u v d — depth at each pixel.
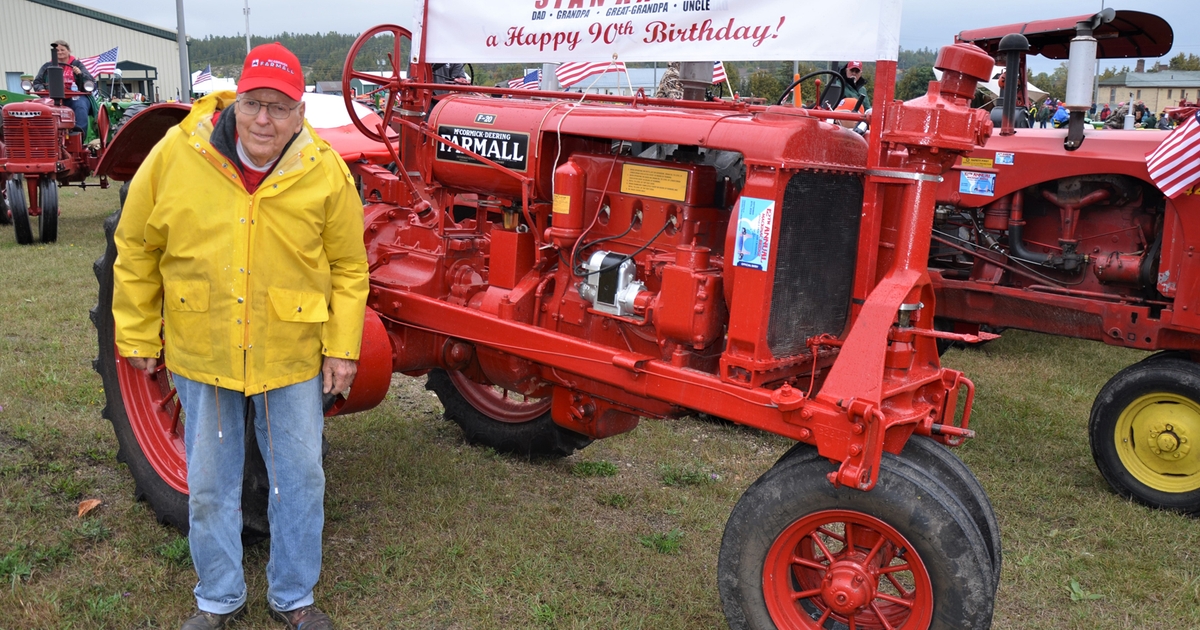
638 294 2.86
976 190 5.20
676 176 2.81
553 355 2.92
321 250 2.53
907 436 2.46
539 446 4.10
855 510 2.38
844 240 2.79
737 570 2.54
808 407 2.39
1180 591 3.28
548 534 3.44
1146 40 5.45
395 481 3.82
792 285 2.62
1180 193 4.19
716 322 2.74
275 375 2.52
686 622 2.93
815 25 2.52
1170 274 4.34
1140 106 16.45
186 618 2.76
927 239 2.57
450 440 4.39
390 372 3.21
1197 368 4.05
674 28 2.82
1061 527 3.88
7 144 8.44
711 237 2.89
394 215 3.81
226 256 2.39
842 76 3.43
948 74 2.46
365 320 3.17
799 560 2.56
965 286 5.11
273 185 2.39
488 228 3.69
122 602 2.79
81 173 10.26
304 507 2.62
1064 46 5.83
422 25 3.57
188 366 2.49
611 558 3.29
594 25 3.00
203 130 2.38
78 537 3.13
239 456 2.63
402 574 3.08
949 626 2.30
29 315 5.88
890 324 2.41
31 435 3.89
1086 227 5.02
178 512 3.16
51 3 38.72
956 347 7.02
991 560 2.48
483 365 3.49
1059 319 4.82
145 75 40.81
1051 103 12.30
